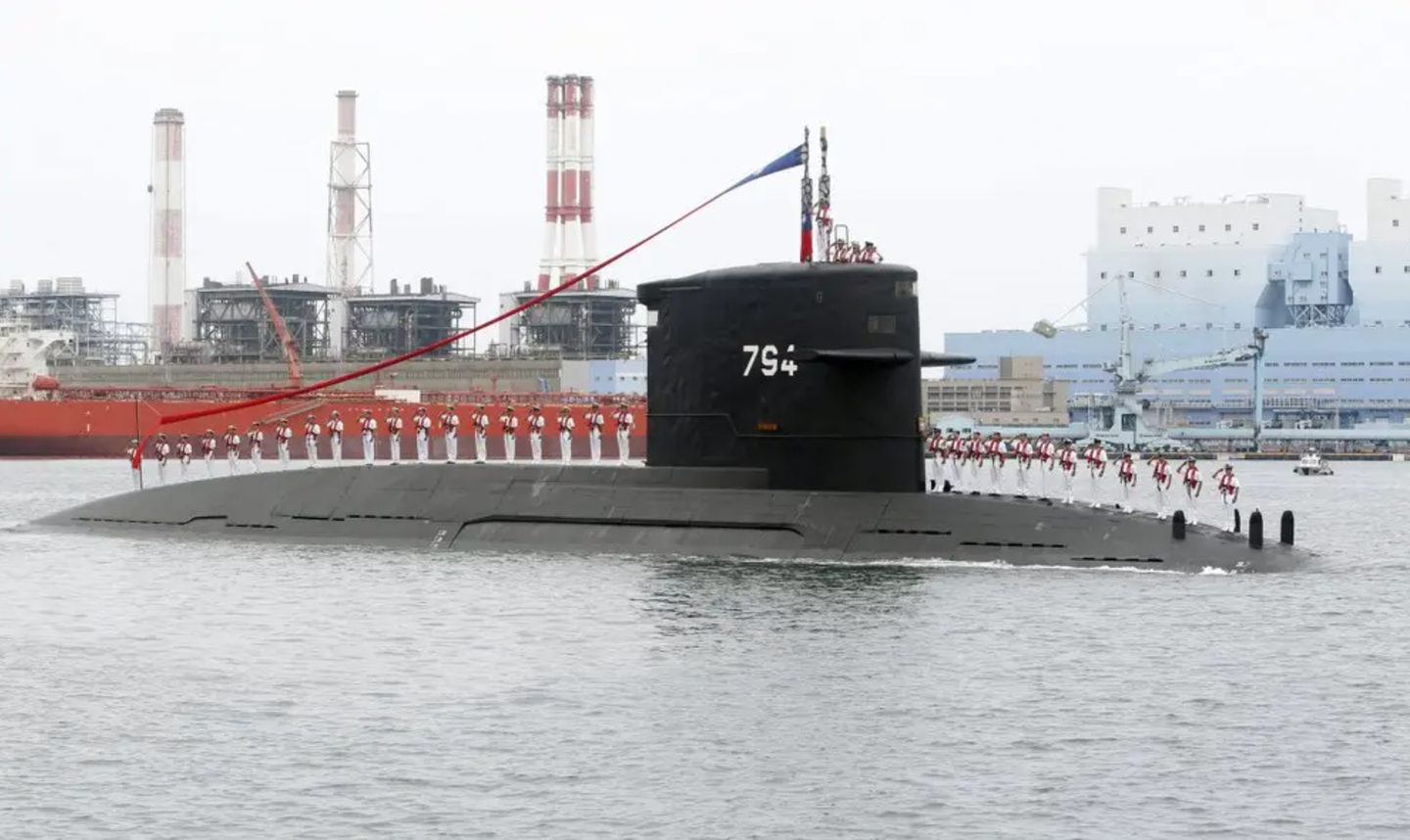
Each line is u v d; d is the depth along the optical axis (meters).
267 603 50.47
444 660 41.88
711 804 30.16
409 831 28.69
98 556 61.88
